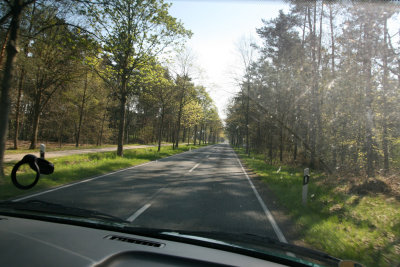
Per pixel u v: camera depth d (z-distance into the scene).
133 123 55.31
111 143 55.44
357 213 7.02
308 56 19.42
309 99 19.50
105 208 5.67
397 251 4.48
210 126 80.56
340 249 4.33
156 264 1.80
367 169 14.01
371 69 15.14
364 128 16.27
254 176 13.95
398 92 15.06
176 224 4.79
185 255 1.99
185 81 30.95
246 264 2.07
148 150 27.75
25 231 2.14
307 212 6.73
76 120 36.06
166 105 28.47
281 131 23.73
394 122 15.27
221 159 24.58
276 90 22.00
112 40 15.55
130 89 18.88
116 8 14.33
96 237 2.19
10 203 3.54
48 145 36.12
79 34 13.76
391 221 6.46
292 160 23.69
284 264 2.28
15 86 21.02
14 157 15.13
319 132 18.39
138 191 7.82
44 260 1.52
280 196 8.52
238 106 35.19
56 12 12.02
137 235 2.60
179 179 10.72
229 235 2.94
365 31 14.69
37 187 7.52
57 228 2.39
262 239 2.95
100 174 10.99
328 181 12.70
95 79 29.81
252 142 45.34
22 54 15.84
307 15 18.62
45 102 24.59
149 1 15.90
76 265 1.49
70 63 21.72
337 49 17.72
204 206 6.45
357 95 16.55
